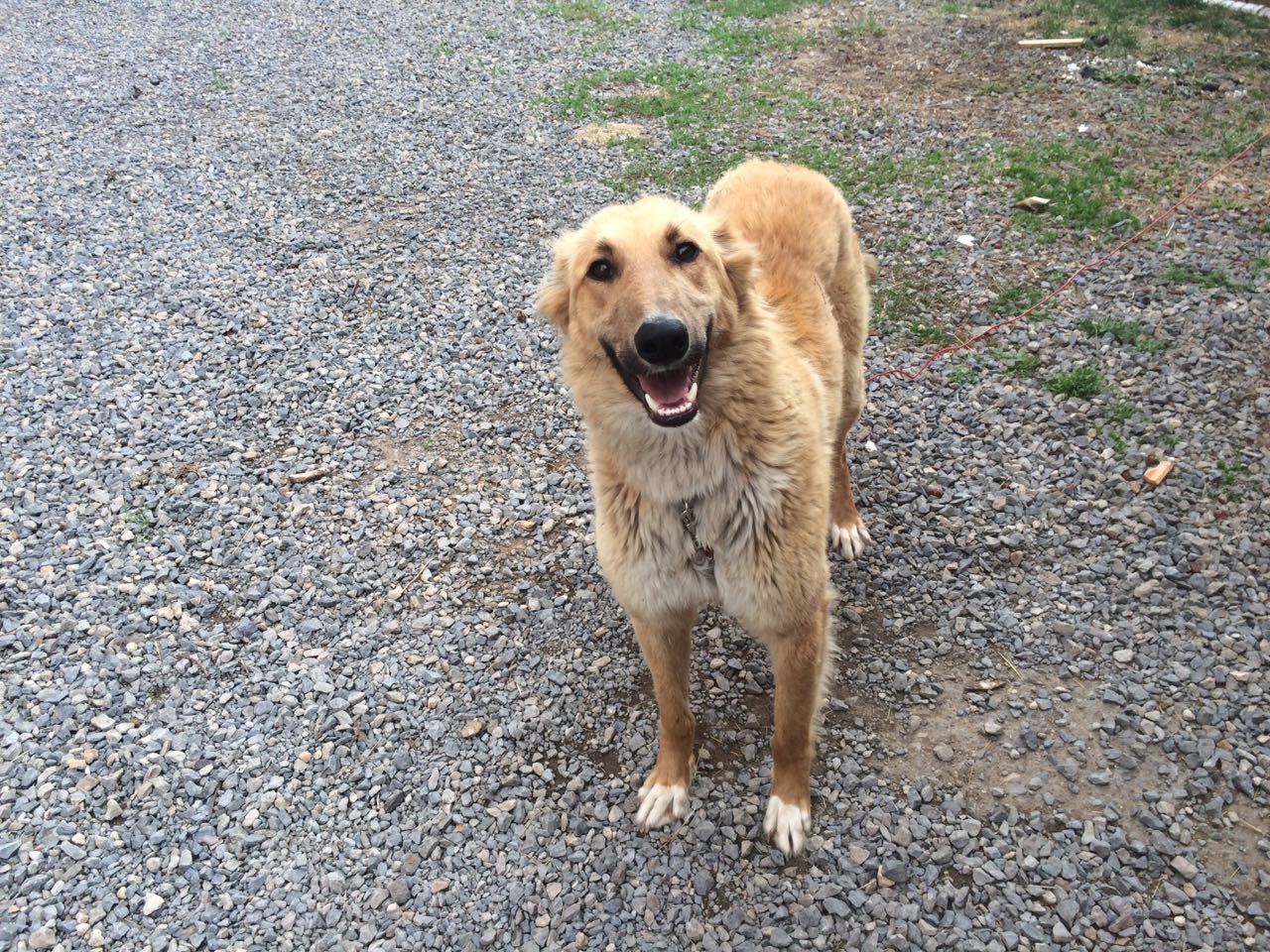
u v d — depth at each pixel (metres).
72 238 2.68
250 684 1.48
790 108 3.28
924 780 1.29
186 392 2.06
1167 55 3.41
